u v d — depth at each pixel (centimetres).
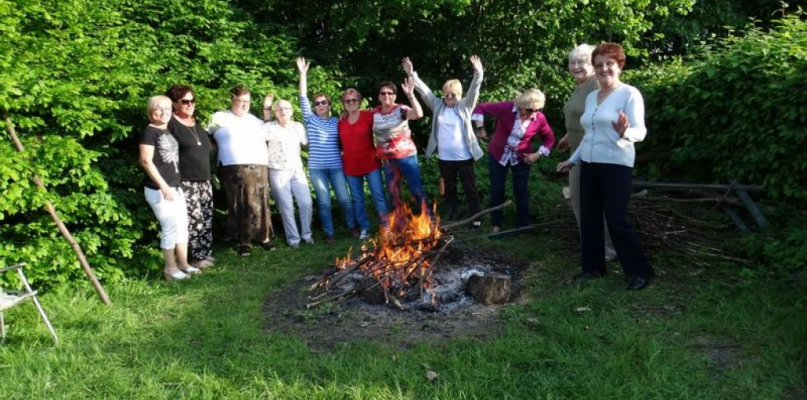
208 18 815
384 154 693
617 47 477
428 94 714
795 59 627
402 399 345
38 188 511
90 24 684
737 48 687
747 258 564
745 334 410
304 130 721
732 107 659
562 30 984
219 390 362
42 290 526
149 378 378
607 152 487
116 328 461
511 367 378
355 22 873
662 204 677
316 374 377
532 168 889
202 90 656
